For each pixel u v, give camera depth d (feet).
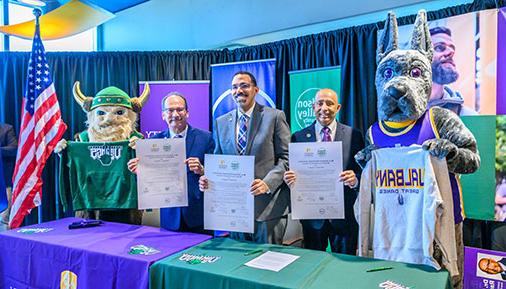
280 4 13.15
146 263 5.39
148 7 15.85
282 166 6.66
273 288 4.45
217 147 7.41
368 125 10.98
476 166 5.45
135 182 8.07
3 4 14.58
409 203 5.30
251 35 13.75
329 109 7.97
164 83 13.19
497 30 8.91
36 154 9.52
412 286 4.42
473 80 9.20
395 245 5.42
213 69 13.05
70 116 13.88
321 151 6.21
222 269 5.03
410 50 6.04
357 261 5.38
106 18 13.19
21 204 9.30
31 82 9.78
